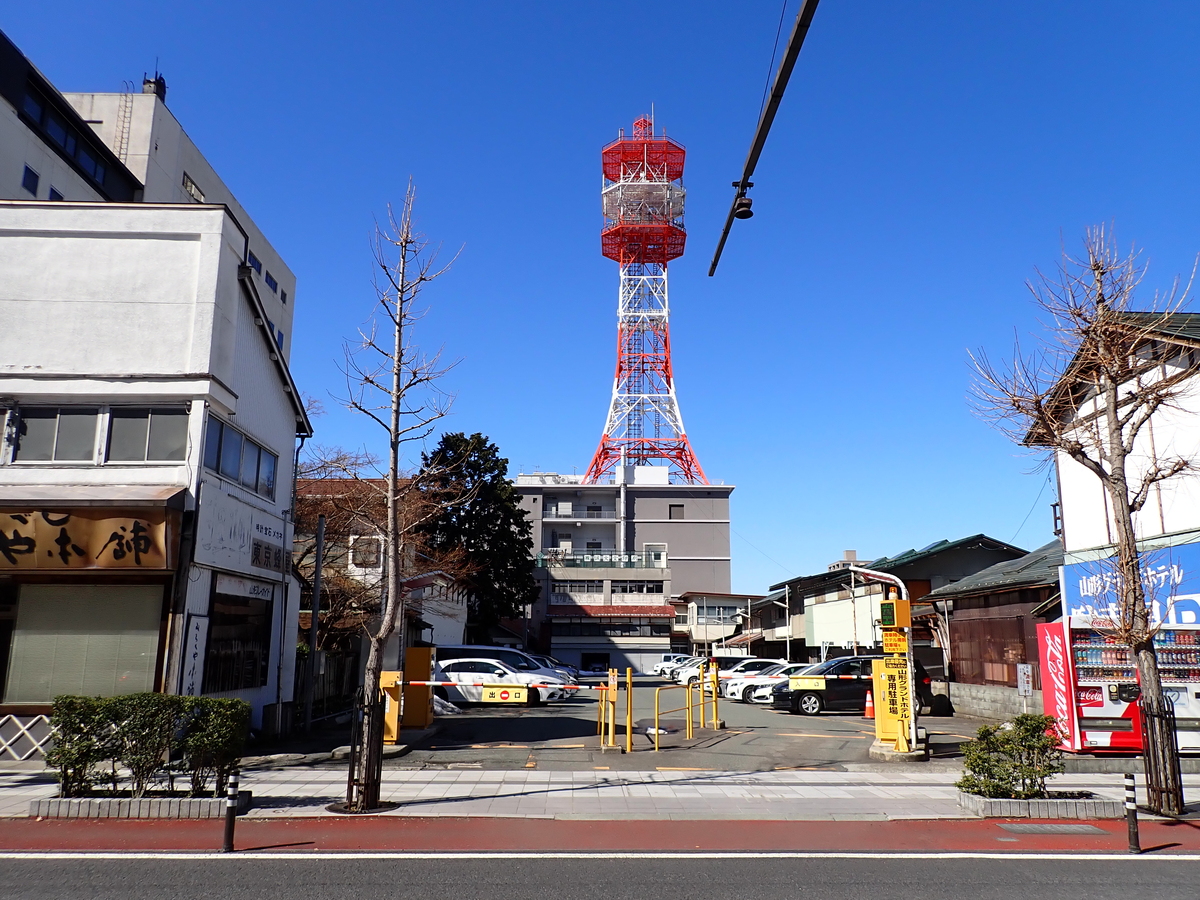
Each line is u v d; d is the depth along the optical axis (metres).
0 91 29.44
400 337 12.19
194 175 44.88
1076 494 19.73
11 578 14.07
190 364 15.16
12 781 12.23
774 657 55.31
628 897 6.95
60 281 15.30
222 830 9.25
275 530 18.86
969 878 7.59
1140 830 9.62
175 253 15.62
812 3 6.16
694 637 67.44
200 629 14.90
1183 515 16.36
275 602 18.91
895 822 10.05
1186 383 15.96
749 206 8.71
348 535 28.83
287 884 7.18
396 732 15.80
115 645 14.09
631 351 83.44
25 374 14.87
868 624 35.81
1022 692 19.72
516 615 48.91
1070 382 12.11
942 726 21.69
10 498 13.65
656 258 82.56
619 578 65.12
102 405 15.09
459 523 45.59
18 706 13.72
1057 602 19.27
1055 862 8.18
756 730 20.12
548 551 66.62
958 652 25.64
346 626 28.86
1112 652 14.91
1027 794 10.60
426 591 38.97
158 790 10.41
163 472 14.80
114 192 37.59
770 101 7.25
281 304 54.69
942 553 34.19
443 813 10.25
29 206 15.38
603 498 80.44
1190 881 7.52
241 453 17.09
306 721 18.39
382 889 7.07
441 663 27.23
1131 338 11.72
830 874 7.69
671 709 26.73
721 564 78.25
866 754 15.79
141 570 13.79
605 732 19.03
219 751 10.08
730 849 8.62
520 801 11.05
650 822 9.94
